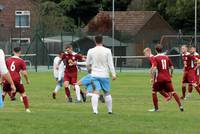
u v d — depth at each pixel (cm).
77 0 16825
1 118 2672
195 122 2697
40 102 4284
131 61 12344
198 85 4822
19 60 3509
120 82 7081
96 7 17038
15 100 4328
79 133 2267
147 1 16488
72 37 11369
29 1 14525
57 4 16100
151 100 4531
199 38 12212
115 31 13438
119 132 2309
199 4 15188
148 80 7494
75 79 4400
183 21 16100
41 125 2461
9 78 2517
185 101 4466
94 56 3106
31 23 14362
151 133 2316
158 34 13850
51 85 6481
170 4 15750
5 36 13912
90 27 14750
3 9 14350
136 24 15038
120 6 17388
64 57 4409
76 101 4416
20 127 2398
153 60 3450
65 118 2722
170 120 2759
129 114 3055
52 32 12338
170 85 3472
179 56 10838
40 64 11325
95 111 3075
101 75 3100
